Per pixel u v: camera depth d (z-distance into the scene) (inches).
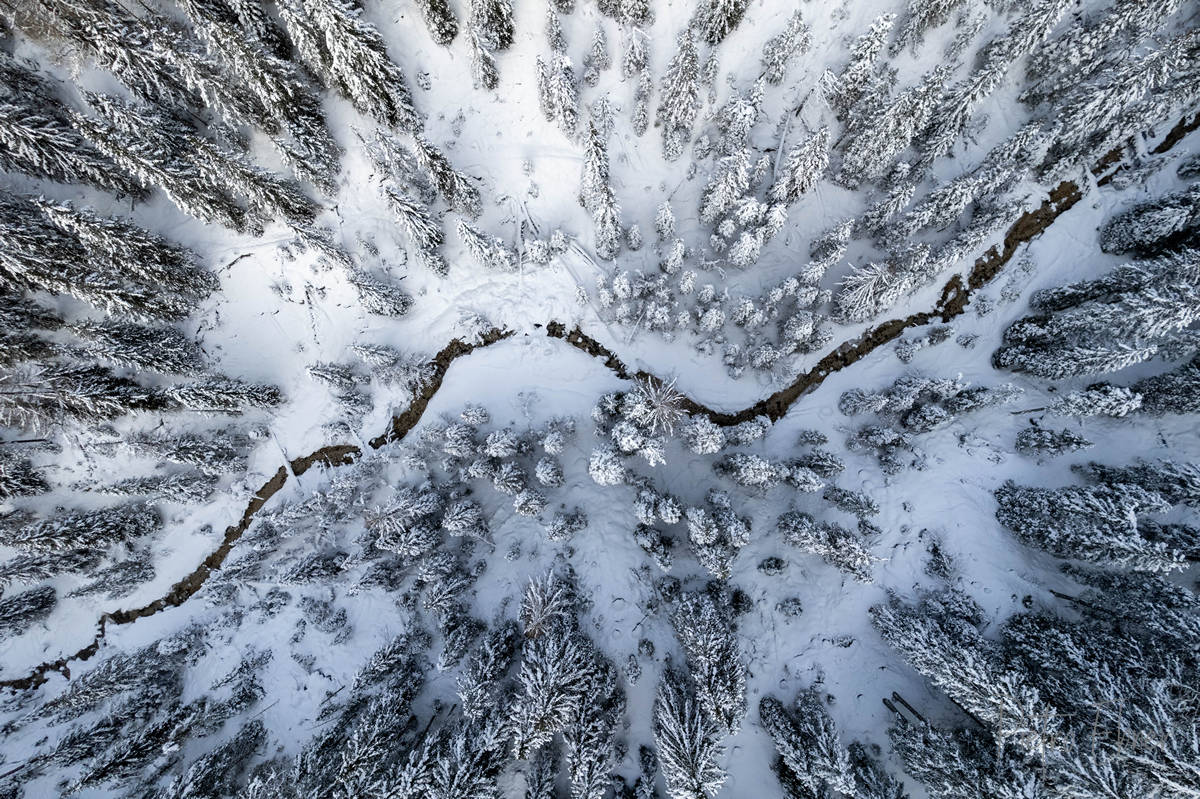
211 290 1189.7
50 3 844.6
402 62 1189.1
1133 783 702.5
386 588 1139.9
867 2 1163.3
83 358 1060.5
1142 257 1143.0
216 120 1087.6
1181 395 986.7
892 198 1087.0
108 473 1174.3
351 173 1203.9
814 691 1048.2
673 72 1064.2
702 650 898.1
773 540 1143.6
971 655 839.1
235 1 946.7
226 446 1185.4
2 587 1118.4
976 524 1107.3
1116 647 836.0
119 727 1065.5
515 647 1023.6
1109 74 997.2
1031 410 1148.5
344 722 1023.0
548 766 963.3
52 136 904.9
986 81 1013.8
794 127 1207.6
